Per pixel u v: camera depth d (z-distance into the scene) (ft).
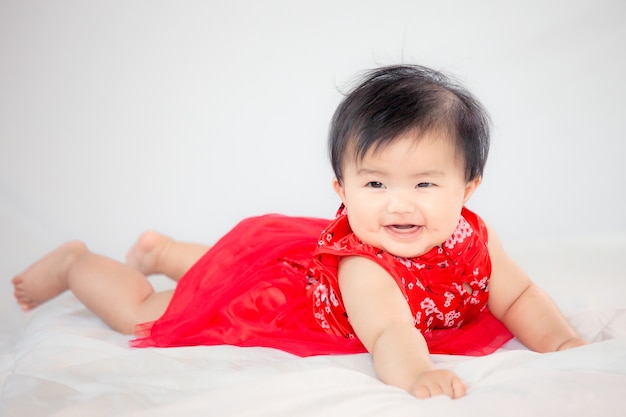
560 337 4.86
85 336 5.34
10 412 3.84
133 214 9.04
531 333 4.99
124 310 5.55
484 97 9.99
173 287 6.68
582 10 10.41
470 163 4.63
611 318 5.16
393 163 4.44
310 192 9.31
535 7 10.50
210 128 10.12
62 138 9.91
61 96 10.22
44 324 5.65
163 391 3.99
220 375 4.15
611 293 5.84
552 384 3.74
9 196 9.16
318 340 5.02
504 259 5.10
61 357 4.73
